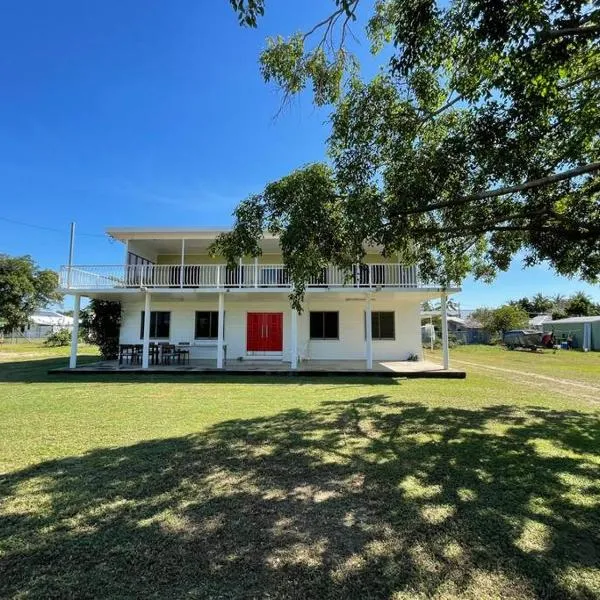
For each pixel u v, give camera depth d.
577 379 12.63
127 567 2.64
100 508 3.53
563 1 3.14
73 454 5.01
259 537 3.03
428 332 35.75
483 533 3.08
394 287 13.59
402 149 4.71
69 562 2.70
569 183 5.70
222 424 6.55
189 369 13.69
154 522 3.27
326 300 17.30
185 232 15.20
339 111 5.07
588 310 47.66
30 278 36.41
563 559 2.72
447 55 4.27
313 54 5.09
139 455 4.98
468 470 4.46
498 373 14.33
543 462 4.70
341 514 3.42
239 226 4.84
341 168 4.80
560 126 5.02
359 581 2.48
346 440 5.65
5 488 3.96
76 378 12.55
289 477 4.28
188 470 4.48
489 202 5.96
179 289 14.09
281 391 10.02
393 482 4.13
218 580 2.50
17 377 12.76
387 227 4.54
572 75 4.85
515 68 3.73
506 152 4.42
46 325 48.94
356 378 12.65
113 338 18.00
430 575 2.55
